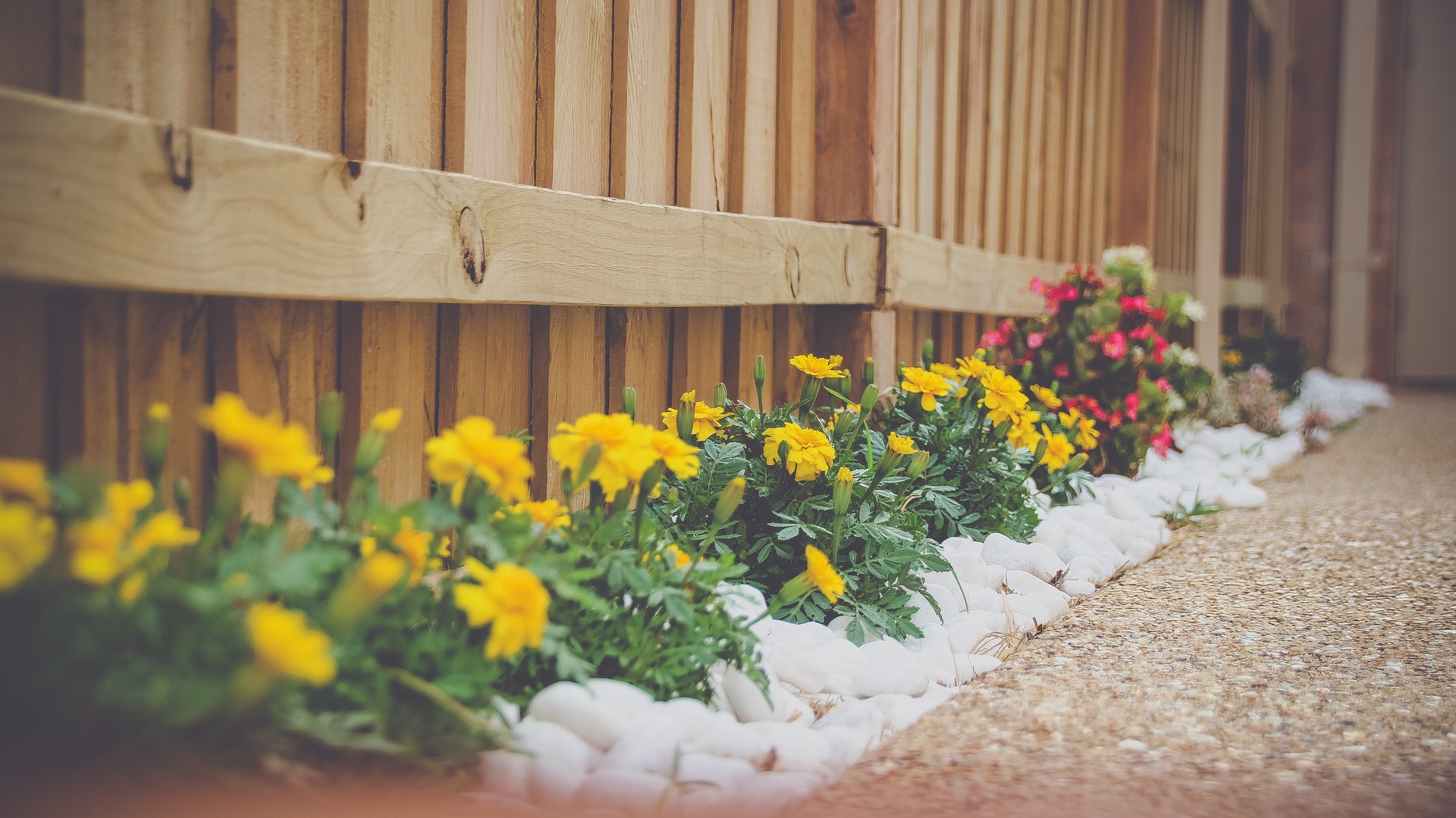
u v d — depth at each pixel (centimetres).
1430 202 589
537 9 120
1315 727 105
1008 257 223
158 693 77
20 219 85
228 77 98
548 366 124
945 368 148
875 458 130
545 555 96
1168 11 352
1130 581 145
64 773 76
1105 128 293
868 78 161
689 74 138
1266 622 130
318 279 99
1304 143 585
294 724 82
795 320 160
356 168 101
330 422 91
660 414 139
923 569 125
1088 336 189
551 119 121
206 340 100
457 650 90
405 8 108
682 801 90
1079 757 100
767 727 100
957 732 104
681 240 131
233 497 83
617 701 95
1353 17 573
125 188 89
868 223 164
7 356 91
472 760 88
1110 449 189
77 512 81
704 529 118
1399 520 179
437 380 115
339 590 86
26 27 89
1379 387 510
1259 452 246
